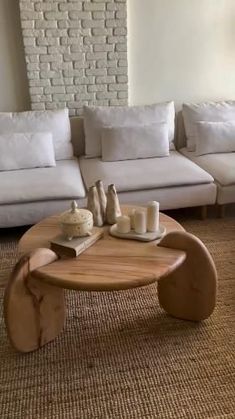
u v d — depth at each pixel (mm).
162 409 1443
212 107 3359
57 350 1739
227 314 1924
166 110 3260
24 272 1576
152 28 3312
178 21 3326
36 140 2963
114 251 1719
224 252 2459
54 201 2613
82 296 2096
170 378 1573
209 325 1854
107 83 3373
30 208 2590
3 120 3057
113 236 1849
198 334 1801
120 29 3188
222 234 2693
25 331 1658
